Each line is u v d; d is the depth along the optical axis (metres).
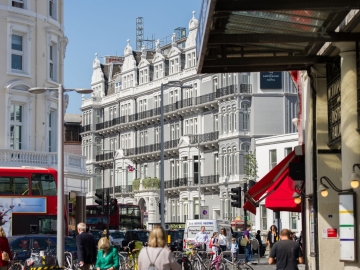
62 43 62.34
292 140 72.81
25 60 58.44
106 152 114.81
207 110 94.62
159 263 12.73
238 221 76.56
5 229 44.81
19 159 56.50
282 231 17.88
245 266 33.19
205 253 36.69
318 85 20.92
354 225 17.33
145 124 105.94
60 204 34.47
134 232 60.22
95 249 23.86
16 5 58.00
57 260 33.47
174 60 101.38
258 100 87.81
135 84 108.38
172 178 100.94
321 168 20.89
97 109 116.56
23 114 58.38
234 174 88.38
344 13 15.37
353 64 17.44
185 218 97.25
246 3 14.10
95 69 117.62
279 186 27.86
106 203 43.97
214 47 18.09
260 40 16.80
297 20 16.02
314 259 22.27
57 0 61.88
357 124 17.39
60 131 35.34
